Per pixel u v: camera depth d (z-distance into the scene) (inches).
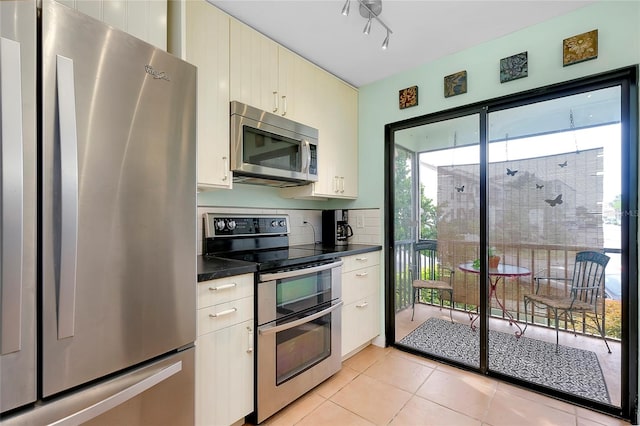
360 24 73.4
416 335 97.3
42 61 31.0
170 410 43.7
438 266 94.0
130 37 38.7
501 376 79.4
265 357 62.4
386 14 69.4
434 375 82.3
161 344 42.1
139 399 40.1
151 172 40.8
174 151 43.7
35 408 30.9
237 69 69.0
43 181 31.0
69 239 32.2
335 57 88.9
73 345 33.3
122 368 37.7
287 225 95.7
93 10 41.2
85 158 33.9
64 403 32.7
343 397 72.2
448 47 83.9
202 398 52.1
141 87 39.7
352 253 88.3
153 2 48.0
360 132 109.3
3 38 28.5
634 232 62.8
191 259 46.2
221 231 78.1
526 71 74.7
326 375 77.4
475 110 84.5
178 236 44.3
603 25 65.3
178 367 43.9
